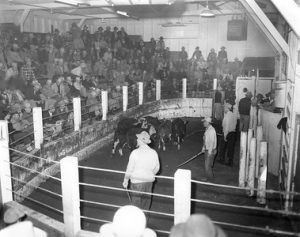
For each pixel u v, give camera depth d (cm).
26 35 1372
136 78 1778
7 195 699
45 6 1375
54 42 1500
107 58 1686
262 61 2070
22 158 816
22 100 1035
